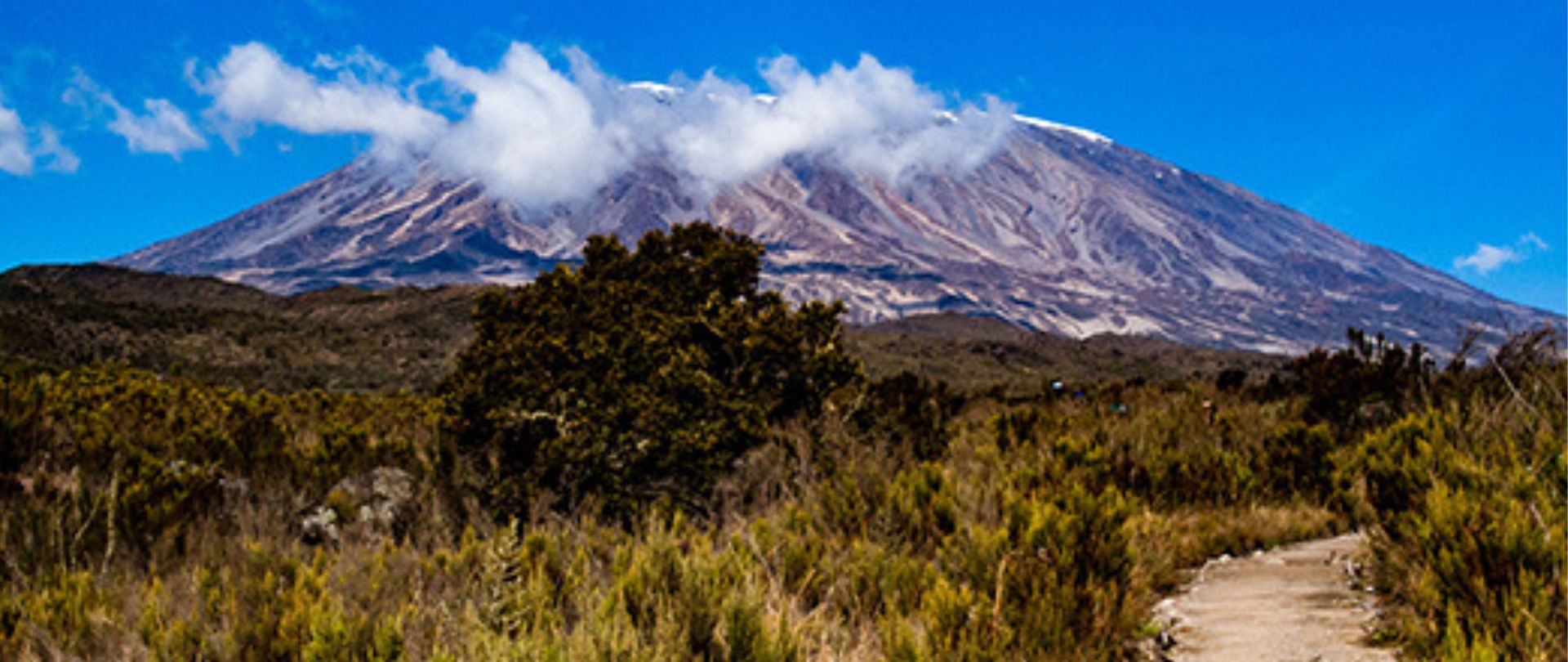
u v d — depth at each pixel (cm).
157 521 642
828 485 728
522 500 757
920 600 486
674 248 1123
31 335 6962
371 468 952
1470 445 693
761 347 964
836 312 1039
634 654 361
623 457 802
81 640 418
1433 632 403
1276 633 460
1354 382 1115
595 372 830
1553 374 759
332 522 756
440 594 477
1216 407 1289
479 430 836
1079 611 451
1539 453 582
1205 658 433
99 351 7131
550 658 345
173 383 1631
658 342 884
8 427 815
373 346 9675
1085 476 835
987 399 2314
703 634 398
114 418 1159
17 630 414
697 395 858
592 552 595
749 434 869
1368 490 636
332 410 1634
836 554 569
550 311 914
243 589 462
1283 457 902
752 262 1112
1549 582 400
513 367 827
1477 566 417
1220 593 568
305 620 413
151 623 415
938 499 644
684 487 822
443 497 782
